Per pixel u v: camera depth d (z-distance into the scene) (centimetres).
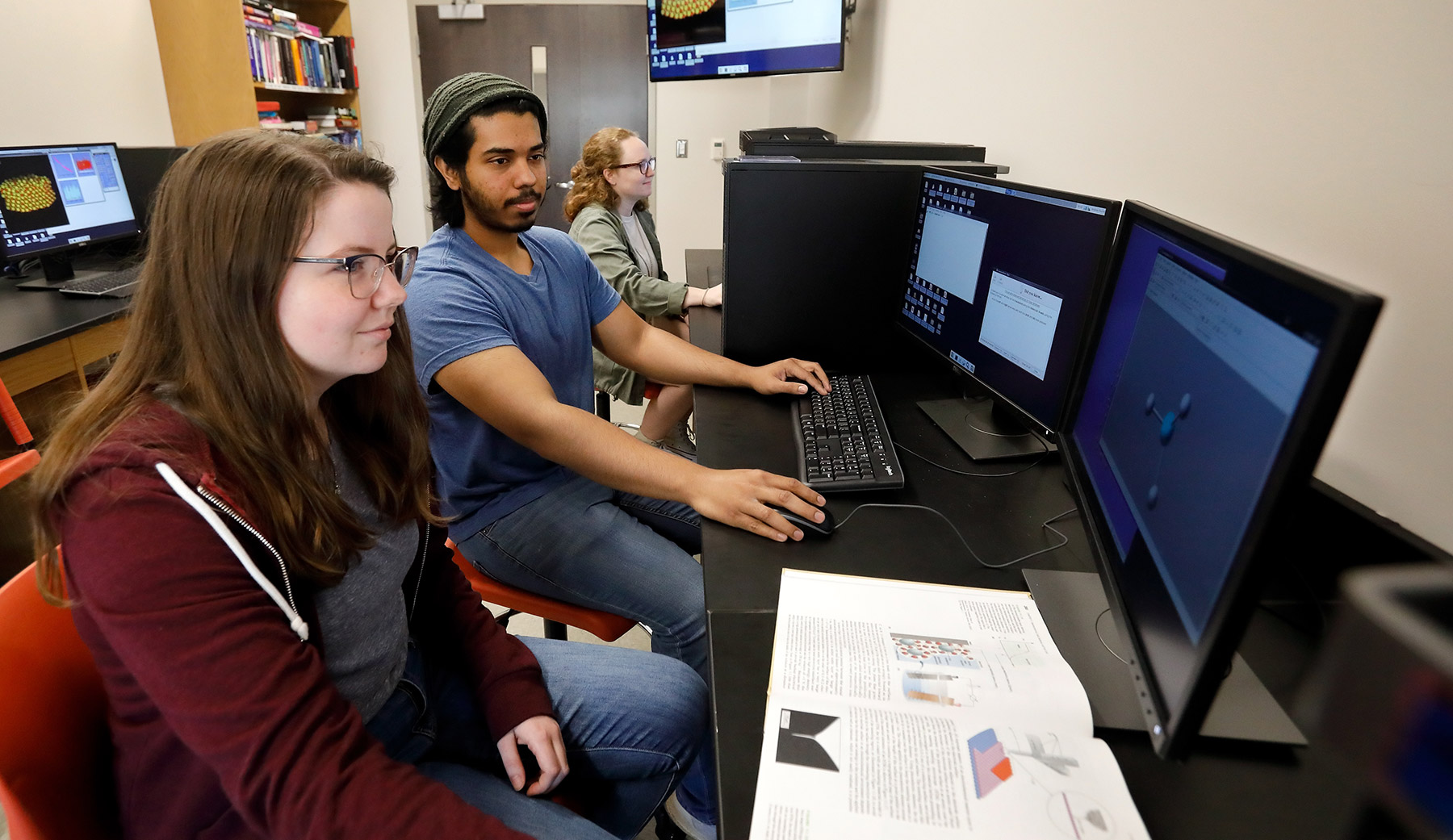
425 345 125
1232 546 51
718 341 188
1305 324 46
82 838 69
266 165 65
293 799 61
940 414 136
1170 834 58
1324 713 33
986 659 74
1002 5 178
